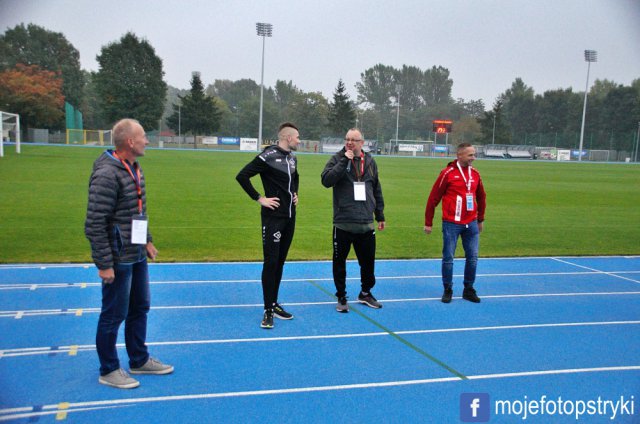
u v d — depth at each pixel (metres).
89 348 4.62
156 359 4.24
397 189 20.28
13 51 68.56
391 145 66.62
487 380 4.24
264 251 5.39
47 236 9.53
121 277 3.80
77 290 6.31
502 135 76.38
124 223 3.78
